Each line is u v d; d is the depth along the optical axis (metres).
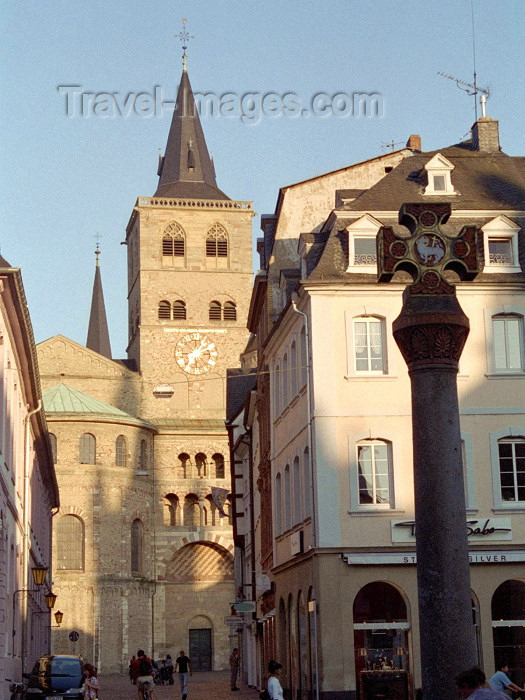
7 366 39.72
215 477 117.31
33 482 60.09
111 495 107.19
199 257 127.31
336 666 41.09
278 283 55.09
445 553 20.92
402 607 42.06
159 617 113.44
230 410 84.19
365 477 42.91
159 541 114.50
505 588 42.78
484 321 43.91
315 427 42.94
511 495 43.09
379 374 43.44
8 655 40.69
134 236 131.62
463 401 43.34
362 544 42.09
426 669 20.66
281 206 56.34
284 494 50.47
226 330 126.06
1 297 35.50
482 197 46.38
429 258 22.33
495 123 49.91
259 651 67.06
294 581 47.50
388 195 46.19
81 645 103.62
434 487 21.25
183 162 131.25
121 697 60.88
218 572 116.81
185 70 134.50
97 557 105.44
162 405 123.00
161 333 125.00
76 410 106.88
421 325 21.75
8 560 41.03
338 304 43.75
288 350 49.06
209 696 60.72
